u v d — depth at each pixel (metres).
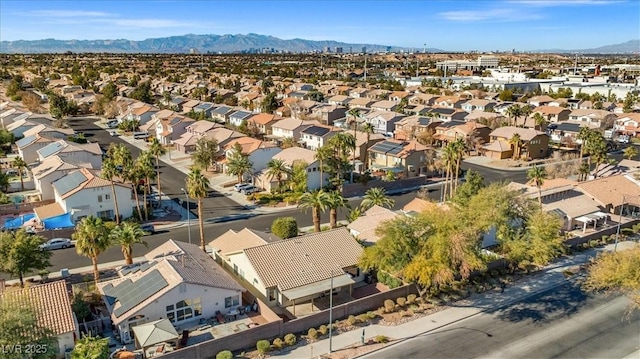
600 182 76.88
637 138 134.12
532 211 55.06
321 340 42.50
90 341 35.31
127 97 180.12
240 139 101.38
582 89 198.38
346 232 55.34
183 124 124.31
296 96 184.25
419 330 44.16
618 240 65.81
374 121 140.50
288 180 85.44
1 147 111.75
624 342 42.06
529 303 49.06
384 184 88.38
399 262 47.00
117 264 57.31
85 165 84.38
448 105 169.62
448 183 92.00
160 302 42.81
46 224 65.00
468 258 45.31
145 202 72.12
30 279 53.31
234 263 53.84
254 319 45.41
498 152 112.19
